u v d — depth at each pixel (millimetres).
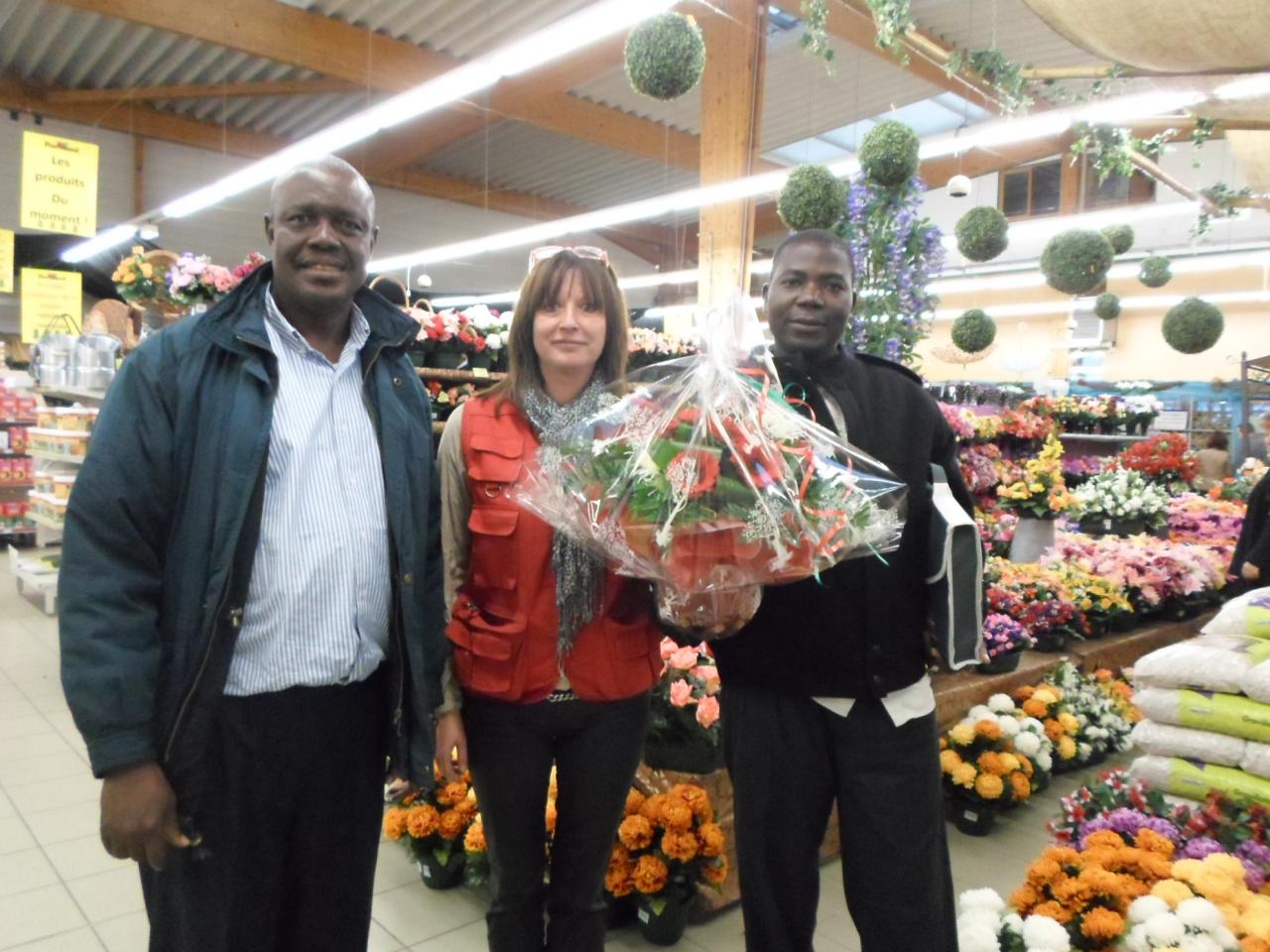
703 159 7766
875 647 1496
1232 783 2352
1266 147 5410
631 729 1584
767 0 7496
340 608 1321
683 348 5125
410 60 8516
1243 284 12633
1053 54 8984
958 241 5348
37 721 3812
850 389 1611
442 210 14297
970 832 2951
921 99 10602
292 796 1315
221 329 1250
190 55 9008
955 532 1477
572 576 1501
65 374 5258
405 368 1464
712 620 1425
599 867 1610
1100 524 5625
